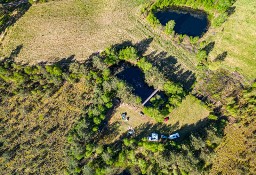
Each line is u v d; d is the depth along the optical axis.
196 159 109.00
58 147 115.19
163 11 144.38
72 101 123.69
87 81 125.50
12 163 113.06
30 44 137.12
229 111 120.88
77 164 110.12
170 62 132.38
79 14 144.38
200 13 143.88
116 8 145.75
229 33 138.12
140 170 111.00
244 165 111.56
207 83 127.94
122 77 128.75
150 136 116.44
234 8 144.12
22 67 130.62
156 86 125.31
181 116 121.19
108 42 137.12
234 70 130.62
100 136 117.06
